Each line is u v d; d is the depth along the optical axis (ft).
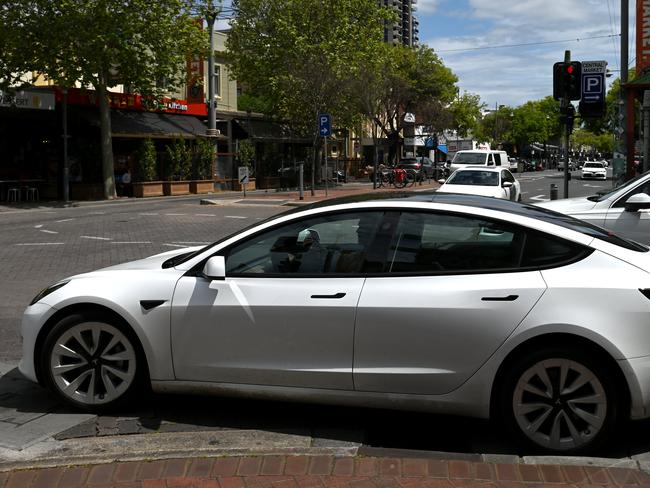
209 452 13.33
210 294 15.12
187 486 11.87
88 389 15.98
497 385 13.92
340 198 16.71
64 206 84.07
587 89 56.39
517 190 67.00
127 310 15.43
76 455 13.58
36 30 82.28
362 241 14.94
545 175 219.00
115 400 15.88
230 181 120.16
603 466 12.66
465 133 241.14
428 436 15.15
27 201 91.66
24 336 16.34
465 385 13.84
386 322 14.07
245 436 14.71
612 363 13.24
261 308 14.75
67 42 83.76
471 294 13.83
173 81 95.50
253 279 15.12
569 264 13.92
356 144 199.31
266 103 147.02
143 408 16.53
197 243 47.42
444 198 15.90
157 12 86.69
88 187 94.63
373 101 147.43
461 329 13.74
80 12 81.97
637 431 15.05
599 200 28.78
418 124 181.16
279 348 14.70
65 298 15.80
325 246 15.11
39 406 16.62
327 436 14.93
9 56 84.17
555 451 13.51
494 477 12.16
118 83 93.56
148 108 97.81
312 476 12.18
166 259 17.39
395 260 14.61
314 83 118.11
